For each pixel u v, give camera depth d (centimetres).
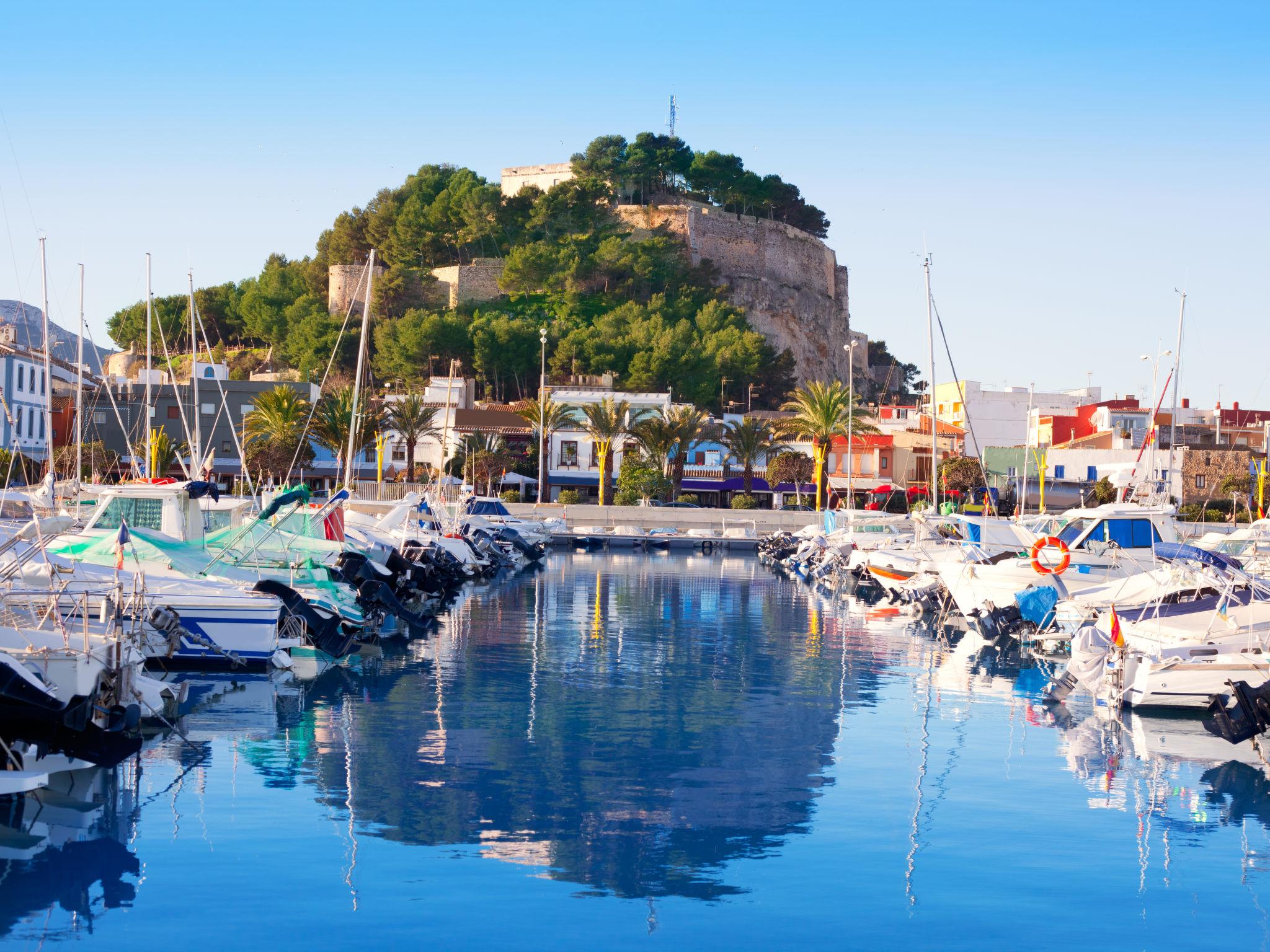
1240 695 1866
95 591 2128
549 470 9756
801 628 3519
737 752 1886
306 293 16475
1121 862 1389
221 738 1895
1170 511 3359
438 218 17575
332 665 2609
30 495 3142
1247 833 1502
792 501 9569
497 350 13838
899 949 1139
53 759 1631
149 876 1277
